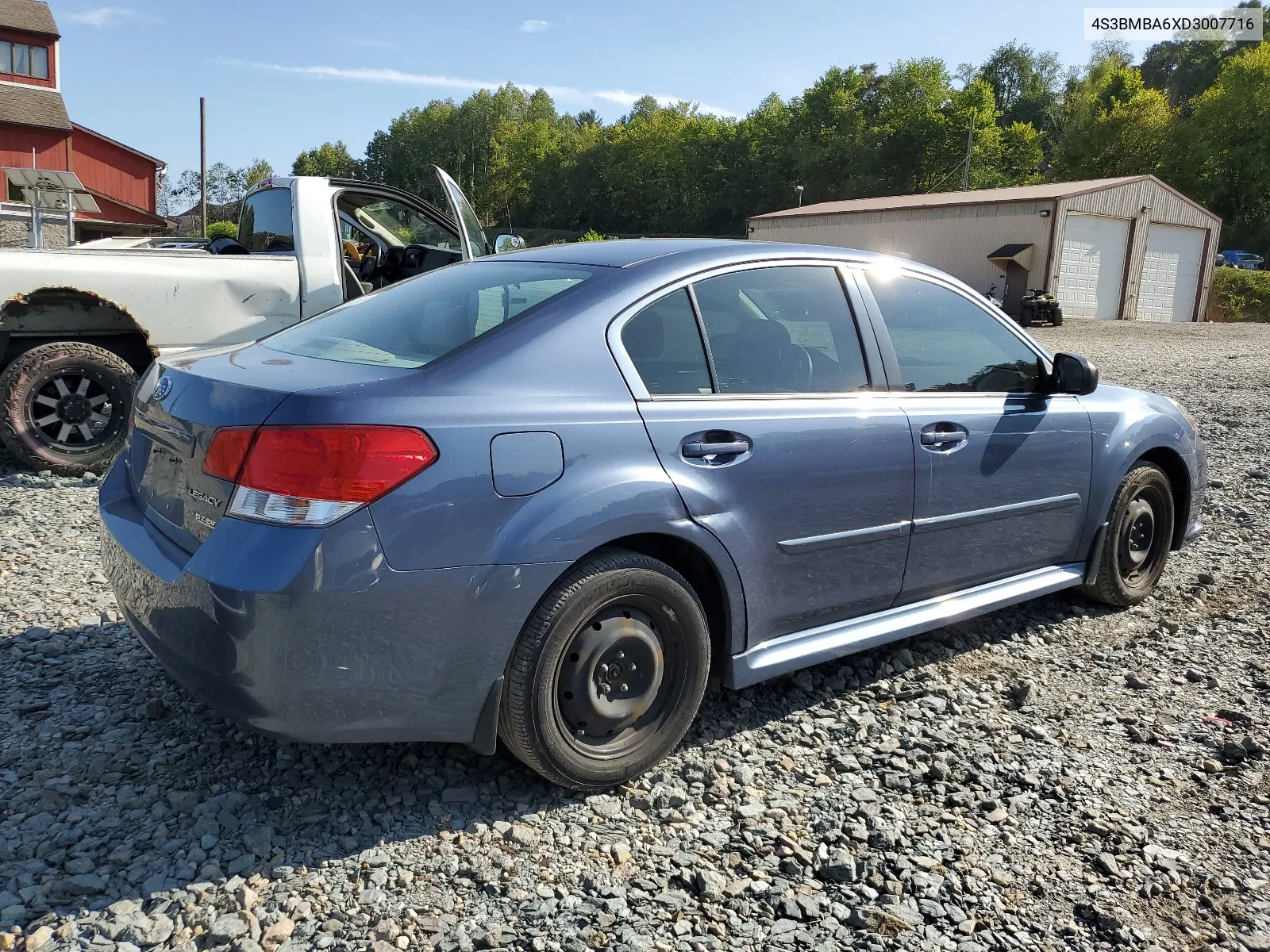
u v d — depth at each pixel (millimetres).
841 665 3898
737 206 104062
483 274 3391
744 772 3047
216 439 2516
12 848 2502
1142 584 4691
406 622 2467
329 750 3080
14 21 35281
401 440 2439
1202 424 9547
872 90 94250
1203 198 62500
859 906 2449
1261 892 2557
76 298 6086
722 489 2979
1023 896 2518
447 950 2225
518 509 2596
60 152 36250
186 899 2344
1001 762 3174
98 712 3250
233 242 7109
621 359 2904
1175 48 112875
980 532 3832
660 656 2959
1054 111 116625
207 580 2410
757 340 3252
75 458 6250
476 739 2672
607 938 2291
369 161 159125
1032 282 30062
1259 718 3523
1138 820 2871
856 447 3330
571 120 169125
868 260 3688
